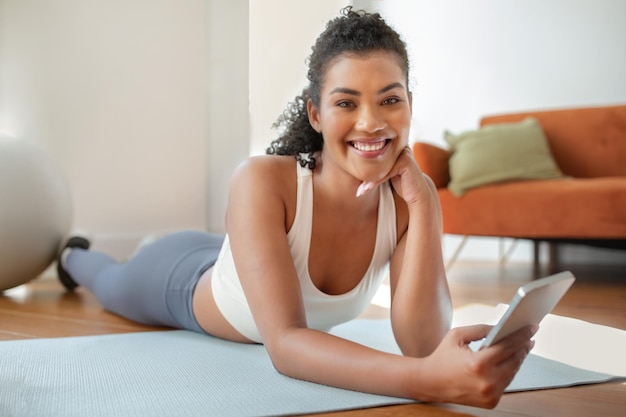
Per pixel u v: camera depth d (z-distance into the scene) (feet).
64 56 11.48
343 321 5.57
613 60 15.81
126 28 12.13
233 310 5.77
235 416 3.64
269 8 14.16
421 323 4.59
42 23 11.34
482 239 16.99
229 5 13.34
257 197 4.64
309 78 4.56
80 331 6.89
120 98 12.07
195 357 5.31
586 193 11.60
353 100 4.18
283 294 4.38
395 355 3.92
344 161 4.31
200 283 6.32
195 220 13.03
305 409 3.76
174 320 6.84
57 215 9.77
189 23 12.90
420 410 3.79
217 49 13.25
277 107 14.25
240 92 13.47
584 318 7.51
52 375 4.67
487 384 3.42
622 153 14.53
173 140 12.72
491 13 16.87
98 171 11.80
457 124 17.30
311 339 4.17
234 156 13.44
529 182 12.53
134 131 12.23
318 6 14.90
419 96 17.69
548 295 3.26
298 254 4.83
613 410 3.92
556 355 5.51
